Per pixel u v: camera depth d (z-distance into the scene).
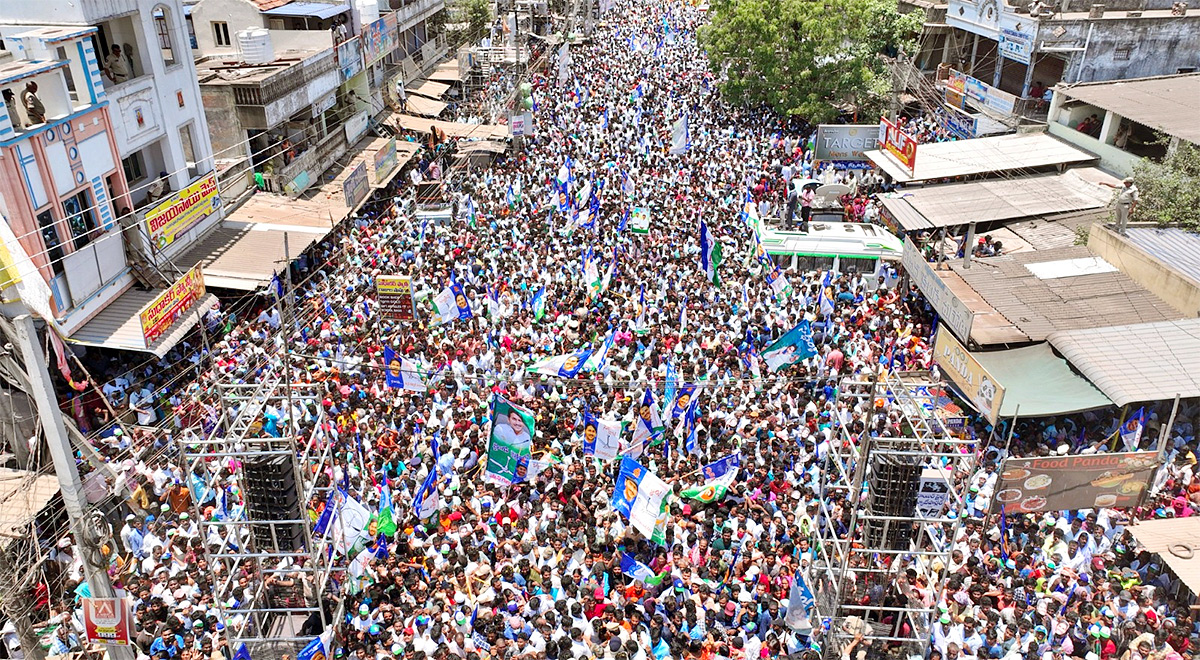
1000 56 42.22
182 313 24.25
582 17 81.19
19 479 19.22
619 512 16.95
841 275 30.70
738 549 16.95
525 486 18.77
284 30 39.53
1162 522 17.28
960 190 33.38
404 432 20.69
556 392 22.39
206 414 20.94
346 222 33.72
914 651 15.02
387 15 47.75
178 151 29.09
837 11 44.56
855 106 48.12
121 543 17.98
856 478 14.08
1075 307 24.73
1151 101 33.72
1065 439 21.88
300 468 14.12
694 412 19.83
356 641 15.54
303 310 26.59
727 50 47.94
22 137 21.12
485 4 64.31
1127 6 40.84
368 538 16.39
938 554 14.27
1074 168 34.41
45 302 18.95
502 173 40.28
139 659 14.87
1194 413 22.08
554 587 15.87
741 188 37.66
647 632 14.89
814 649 14.89
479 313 26.05
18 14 23.91
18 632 13.84
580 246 30.56
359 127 42.75
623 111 50.12
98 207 24.25
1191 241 26.36
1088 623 15.45
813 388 22.33
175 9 28.55
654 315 25.59
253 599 14.84
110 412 21.56
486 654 14.93
